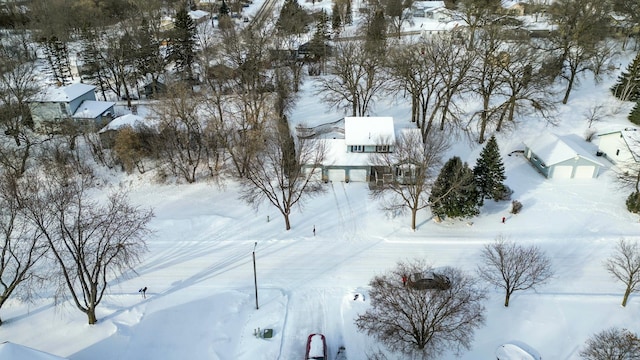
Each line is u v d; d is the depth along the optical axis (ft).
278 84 218.59
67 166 179.93
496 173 147.64
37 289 122.93
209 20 405.39
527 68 187.52
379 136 168.96
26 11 386.11
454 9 343.46
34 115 208.23
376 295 108.37
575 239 138.00
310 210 155.63
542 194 160.15
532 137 191.31
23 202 117.60
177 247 140.36
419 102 205.57
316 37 276.41
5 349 81.25
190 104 195.11
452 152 185.37
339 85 220.43
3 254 107.76
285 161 156.15
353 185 169.27
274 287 122.62
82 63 287.28
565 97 215.51
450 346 102.32
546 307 113.60
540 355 100.83
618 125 189.78
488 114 203.21
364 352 102.73
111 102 228.43
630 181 156.04
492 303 115.14
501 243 122.11
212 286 123.34
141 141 181.47
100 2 371.15
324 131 195.21
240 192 167.94
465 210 142.20
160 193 169.68
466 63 187.83
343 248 137.28
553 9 286.25
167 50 272.31
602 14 251.39
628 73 219.61
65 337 106.83
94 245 130.41
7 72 232.32
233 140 178.91
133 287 123.54
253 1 479.00
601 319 109.81
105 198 166.50
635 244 131.75
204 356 102.78
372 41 245.45
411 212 152.97
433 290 108.37
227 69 233.76
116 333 107.45
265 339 106.42
